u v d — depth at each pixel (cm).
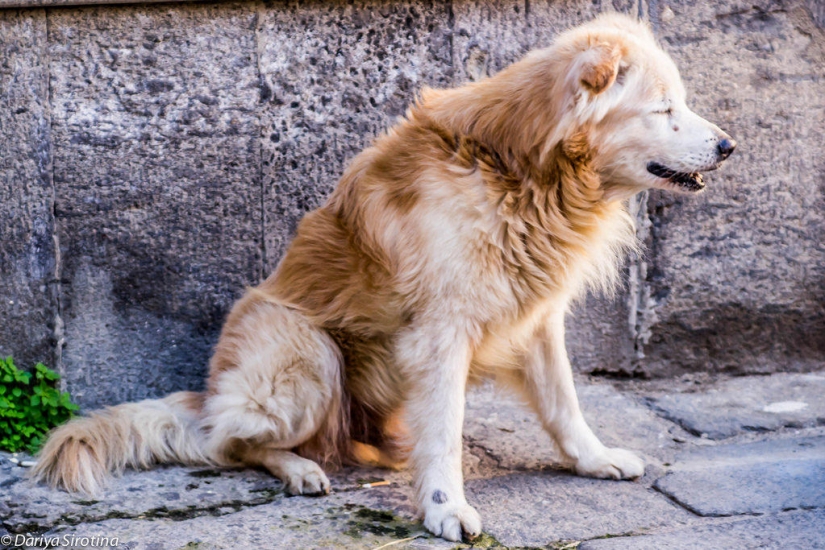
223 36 430
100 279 437
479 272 333
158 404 398
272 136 441
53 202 428
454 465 331
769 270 493
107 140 428
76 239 432
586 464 372
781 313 498
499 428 432
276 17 432
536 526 326
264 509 342
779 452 399
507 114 337
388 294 349
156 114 430
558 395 374
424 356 338
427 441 334
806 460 381
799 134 483
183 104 432
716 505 340
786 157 484
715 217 484
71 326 438
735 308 494
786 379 496
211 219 442
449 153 341
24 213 427
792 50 477
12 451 404
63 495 354
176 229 439
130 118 429
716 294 491
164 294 443
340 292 365
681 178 338
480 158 335
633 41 335
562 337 373
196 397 404
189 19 427
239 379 368
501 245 333
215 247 444
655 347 492
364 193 358
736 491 352
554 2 450
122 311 442
